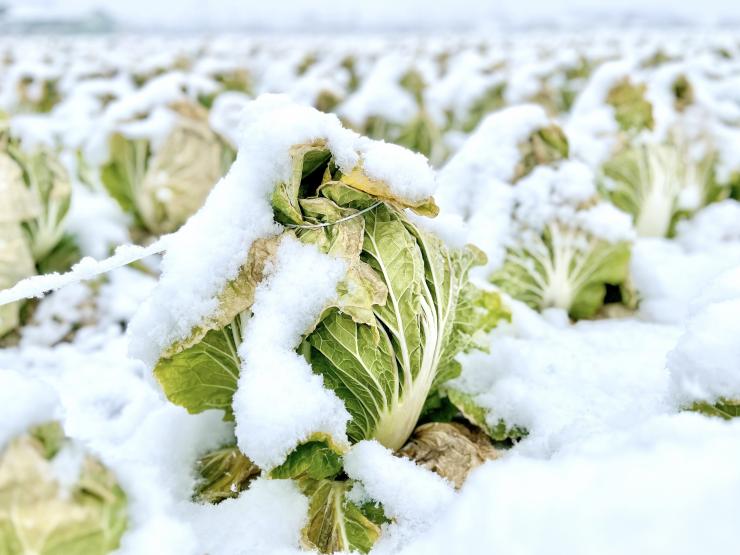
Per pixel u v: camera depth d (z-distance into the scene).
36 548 0.33
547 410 0.58
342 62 2.88
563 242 0.79
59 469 0.34
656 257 0.96
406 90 1.91
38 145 0.93
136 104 1.15
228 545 0.45
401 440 0.53
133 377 0.74
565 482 0.33
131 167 1.12
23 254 0.87
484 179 0.83
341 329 0.46
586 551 0.29
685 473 0.31
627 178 1.04
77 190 1.37
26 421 0.35
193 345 0.47
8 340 0.86
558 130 0.83
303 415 0.43
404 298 0.47
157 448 0.55
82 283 0.96
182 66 2.28
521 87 1.90
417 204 0.47
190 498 0.52
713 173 1.16
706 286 0.55
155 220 1.15
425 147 1.58
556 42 4.24
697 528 0.29
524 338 0.73
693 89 1.20
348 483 0.50
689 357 0.48
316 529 0.47
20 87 2.08
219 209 0.47
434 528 0.39
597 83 1.13
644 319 0.84
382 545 0.46
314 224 0.47
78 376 0.74
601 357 0.68
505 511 0.32
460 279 0.56
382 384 0.48
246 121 0.49
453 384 0.62
